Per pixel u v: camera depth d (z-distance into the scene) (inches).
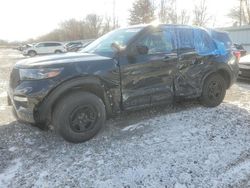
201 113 215.9
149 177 131.2
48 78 151.0
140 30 186.7
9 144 166.4
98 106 166.6
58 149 159.0
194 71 211.0
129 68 176.4
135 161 145.0
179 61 200.5
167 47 196.4
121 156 150.2
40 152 156.3
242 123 196.4
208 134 177.2
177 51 200.2
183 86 206.1
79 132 162.7
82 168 139.5
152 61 185.6
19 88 154.2
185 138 171.3
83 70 159.8
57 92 152.6
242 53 662.5
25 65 156.0
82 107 161.2
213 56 221.6
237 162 143.9
